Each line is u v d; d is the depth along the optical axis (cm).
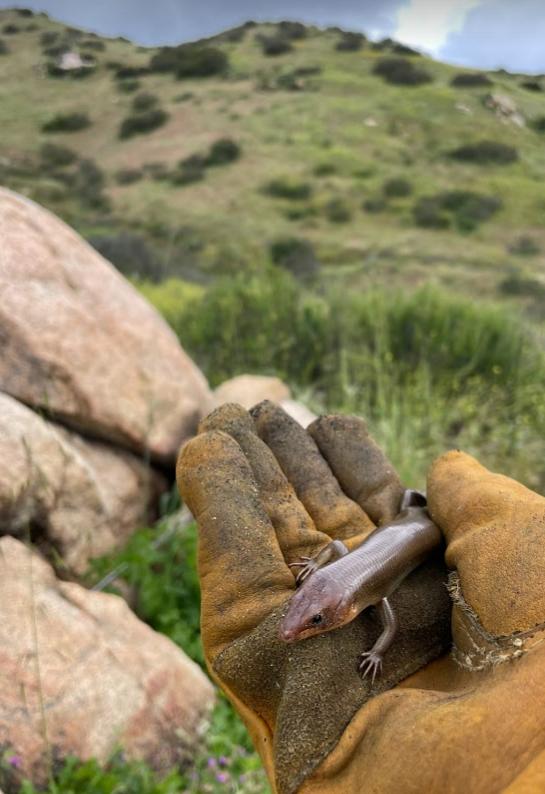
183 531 53
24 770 34
